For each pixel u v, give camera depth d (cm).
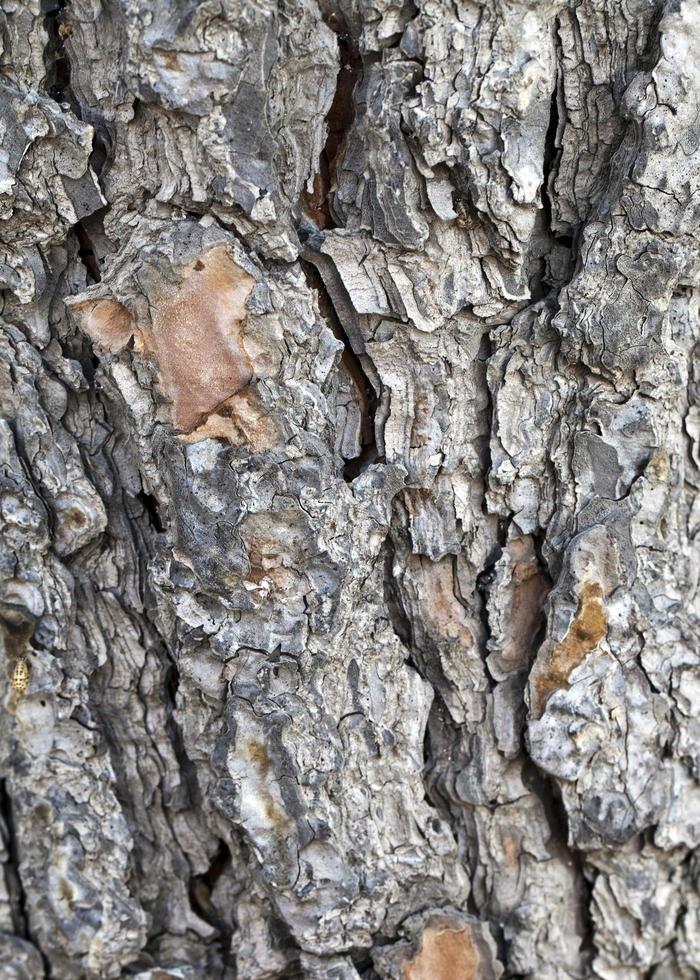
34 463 37
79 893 37
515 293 37
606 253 37
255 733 37
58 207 37
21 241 37
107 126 37
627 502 38
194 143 36
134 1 35
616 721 38
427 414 38
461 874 39
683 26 36
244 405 36
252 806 37
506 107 36
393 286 37
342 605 37
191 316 36
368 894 38
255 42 36
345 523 37
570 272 38
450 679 39
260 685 37
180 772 38
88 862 38
